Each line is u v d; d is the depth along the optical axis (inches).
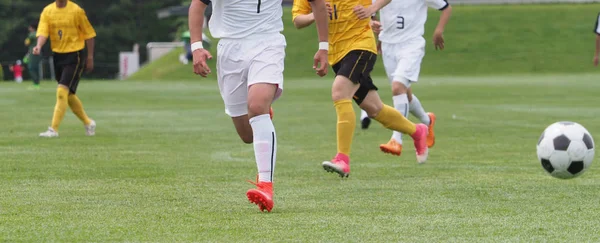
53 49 1585.9
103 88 3892.7
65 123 1916.8
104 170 1064.8
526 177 995.9
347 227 668.1
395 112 1089.4
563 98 2856.8
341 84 978.1
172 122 1953.7
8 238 622.5
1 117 2092.8
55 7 1583.4
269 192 769.6
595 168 1069.1
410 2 1290.6
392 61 1307.8
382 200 818.8
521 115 2119.8
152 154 1274.6
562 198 826.8
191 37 773.3
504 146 1397.6
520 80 4495.6
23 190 880.3
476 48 6407.5
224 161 1181.7
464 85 3919.8
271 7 792.9
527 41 6540.4
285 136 1603.1
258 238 623.5
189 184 936.3
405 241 612.7
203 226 673.6
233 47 789.9
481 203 796.6
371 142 1499.8
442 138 1540.4
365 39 1002.1
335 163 954.1
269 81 778.8
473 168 1098.1
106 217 716.0
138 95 3248.0
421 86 3843.5
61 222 689.6
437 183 946.7
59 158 1205.1
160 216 721.6
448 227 668.7
